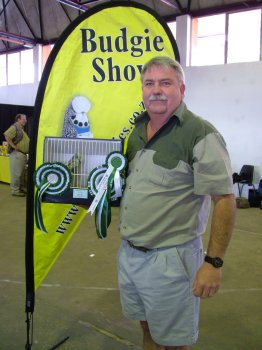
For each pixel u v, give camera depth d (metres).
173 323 1.37
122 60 1.66
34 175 1.54
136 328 2.16
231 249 3.64
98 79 1.67
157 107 1.28
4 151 7.28
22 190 6.35
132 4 1.64
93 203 1.46
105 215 1.46
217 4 6.61
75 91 1.67
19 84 10.04
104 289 2.69
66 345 1.98
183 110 1.30
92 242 3.78
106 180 1.45
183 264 1.32
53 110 1.67
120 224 1.44
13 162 6.06
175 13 7.14
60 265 3.13
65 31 1.64
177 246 1.32
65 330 2.12
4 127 9.53
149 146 1.34
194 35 7.04
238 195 6.16
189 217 1.33
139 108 1.66
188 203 1.31
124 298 1.51
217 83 6.31
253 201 5.69
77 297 2.55
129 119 1.67
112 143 1.52
